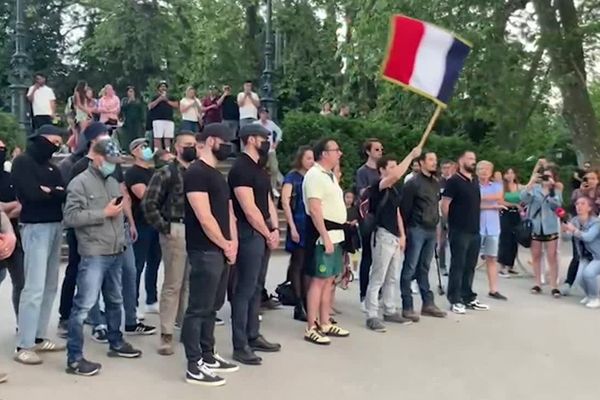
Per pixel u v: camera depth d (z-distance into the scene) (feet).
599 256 29.60
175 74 104.27
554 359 21.57
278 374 19.24
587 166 54.34
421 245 26.11
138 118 62.23
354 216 25.64
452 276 27.78
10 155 47.60
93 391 17.37
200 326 18.30
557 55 57.98
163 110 55.21
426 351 22.07
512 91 60.70
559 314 27.94
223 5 98.02
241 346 20.21
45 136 19.04
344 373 19.56
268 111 61.11
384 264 24.63
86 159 20.85
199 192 17.52
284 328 24.44
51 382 17.94
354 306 28.50
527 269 39.14
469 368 20.42
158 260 25.84
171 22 103.81
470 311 28.12
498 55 58.80
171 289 20.75
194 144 20.63
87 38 110.22
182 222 20.65
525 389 18.69
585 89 60.75
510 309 28.71
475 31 58.70
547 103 66.13
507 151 64.64
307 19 91.20
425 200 25.91
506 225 37.14
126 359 20.11
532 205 32.68
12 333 22.72
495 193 31.19
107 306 20.04
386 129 58.90
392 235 24.59
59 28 111.96
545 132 80.02
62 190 19.48
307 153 25.39
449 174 34.42
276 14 90.84
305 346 22.18
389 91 67.00
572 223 30.71
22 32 56.59
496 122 64.90
